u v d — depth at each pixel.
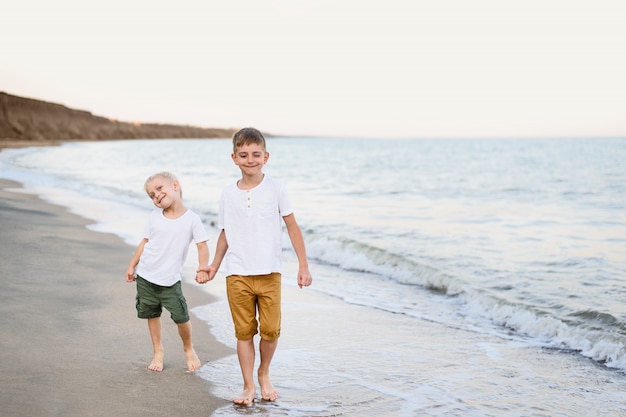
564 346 4.60
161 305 3.67
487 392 3.57
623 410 3.35
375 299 6.00
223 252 3.43
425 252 8.35
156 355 3.70
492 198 16.83
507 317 5.31
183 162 39.09
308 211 13.41
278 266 3.28
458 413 3.23
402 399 3.41
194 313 5.10
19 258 6.50
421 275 6.79
